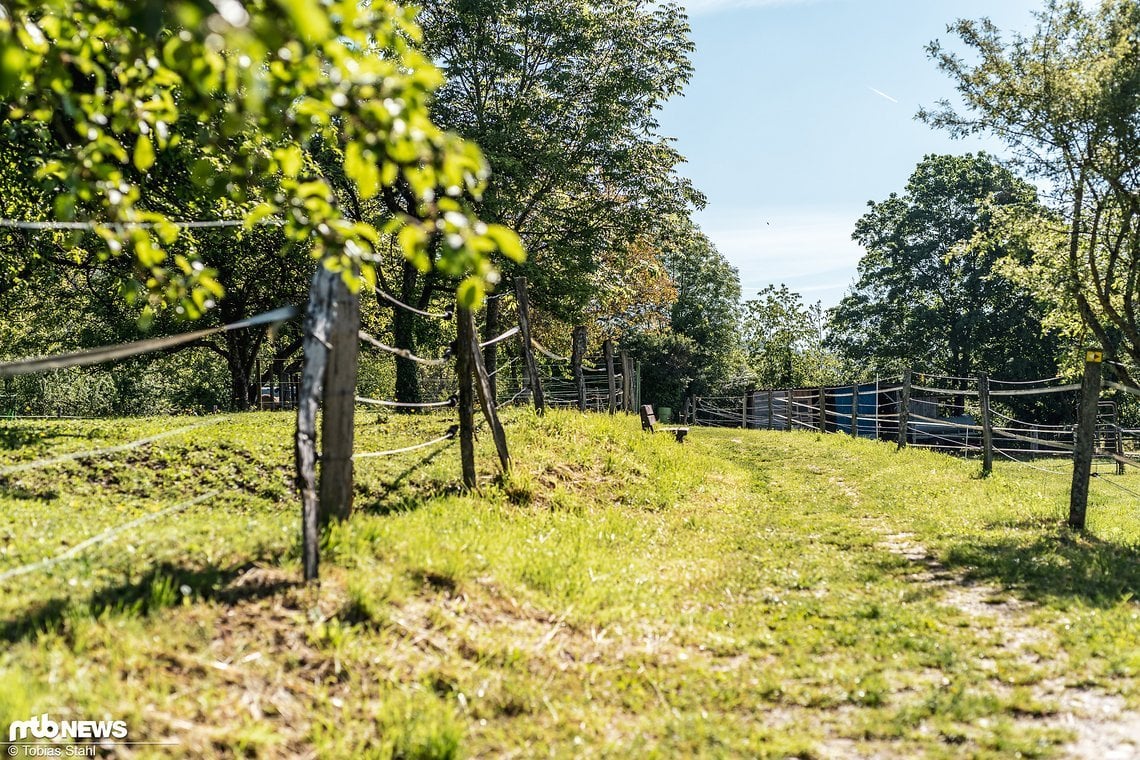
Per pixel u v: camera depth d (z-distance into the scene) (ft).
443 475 33.06
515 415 47.09
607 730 15.57
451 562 20.61
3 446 32.71
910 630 21.33
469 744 14.28
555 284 88.69
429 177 10.11
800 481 49.73
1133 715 15.79
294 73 10.49
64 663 13.07
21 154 33.68
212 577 17.12
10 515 21.94
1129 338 48.70
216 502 28.55
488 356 75.51
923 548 31.53
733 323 227.20
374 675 15.40
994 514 37.91
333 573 18.52
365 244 13.46
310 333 19.60
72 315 113.70
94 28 11.71
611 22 92.89
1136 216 49.11
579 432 45.11
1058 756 14.11
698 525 34.88
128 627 14.49
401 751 13.58
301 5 6.84
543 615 20.30
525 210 91.81
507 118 88.63
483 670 16.62
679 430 60.44
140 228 13.43
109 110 12.98
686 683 17.74
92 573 16.56
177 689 13.50
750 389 221.46
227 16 7.16
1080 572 26.71
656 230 95.66
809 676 18.34
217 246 82.64
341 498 22.12
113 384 139.85
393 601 17.97
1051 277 54.95
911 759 14.33
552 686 16.84
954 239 163.53
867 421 120.16
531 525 28.94
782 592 25.22
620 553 28.17
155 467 31.63
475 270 10.25
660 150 93.97
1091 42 47.96
